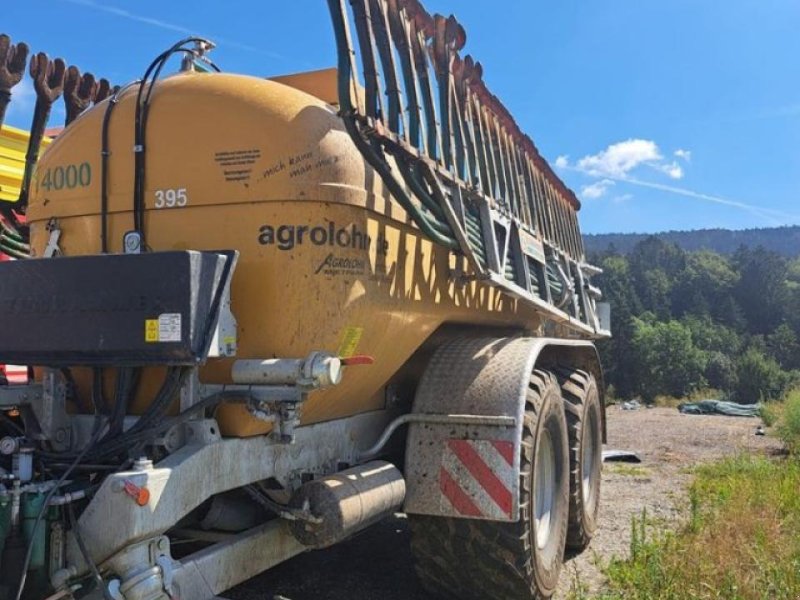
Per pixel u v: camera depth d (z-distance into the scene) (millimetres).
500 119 4719
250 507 3234
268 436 2965
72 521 2330
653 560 4285
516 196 4977
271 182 2959
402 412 4207
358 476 3332
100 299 2588
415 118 3445
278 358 2930
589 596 4277
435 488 3686
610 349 62594
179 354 2486
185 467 2529
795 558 4281
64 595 2307
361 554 4934
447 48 3818
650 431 14039
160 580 2355
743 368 52312
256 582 4367
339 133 3141
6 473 2383
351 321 3115
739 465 8258
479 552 3719
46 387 2922
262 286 2951
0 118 4438
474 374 3922
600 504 6938
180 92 3113
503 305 4996
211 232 3012
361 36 3092
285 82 3949
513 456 3646
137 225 3078
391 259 3406
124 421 2875
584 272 7160
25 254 4609
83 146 3219
